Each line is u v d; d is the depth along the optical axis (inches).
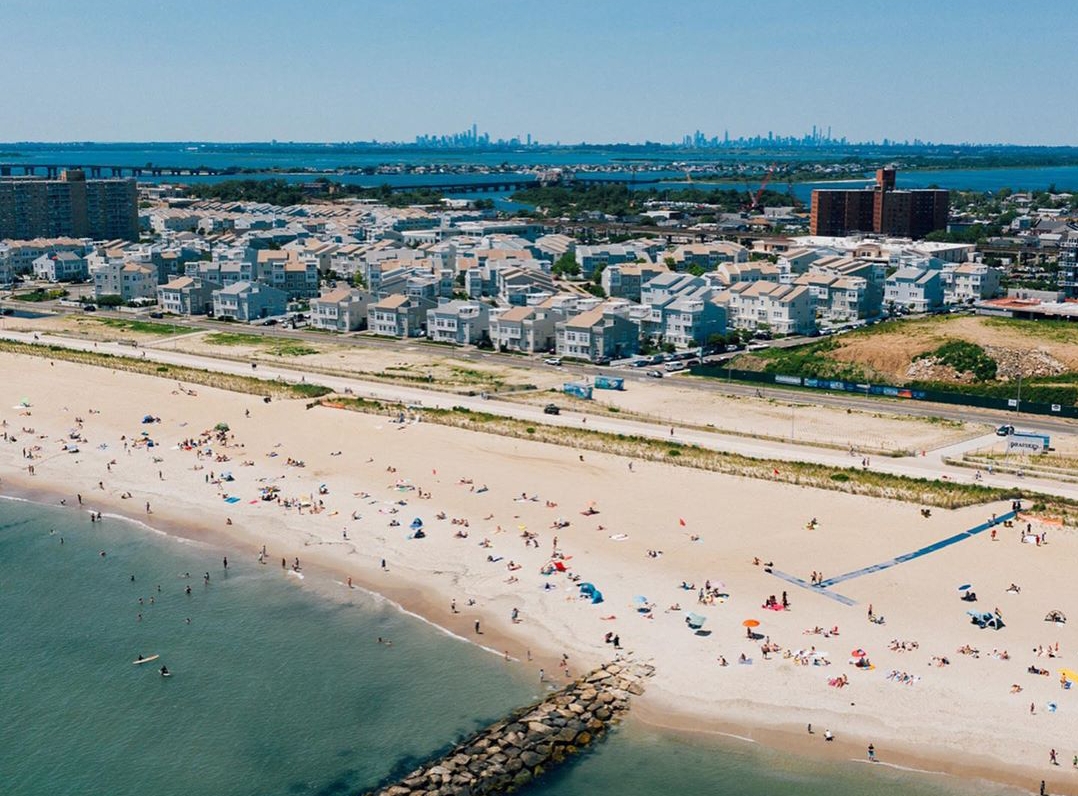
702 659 4515.3
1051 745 3895.2
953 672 4345.5
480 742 4033.0
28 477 7180.1
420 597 5241.1
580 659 4586.6
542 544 5743.1
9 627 5113.2
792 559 5452.8
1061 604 4889.3
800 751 3949.3
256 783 3897.6
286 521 6250.0
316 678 4571.9
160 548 5989.2
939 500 6131.9
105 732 4247.0
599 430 7731.3
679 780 3814.0
